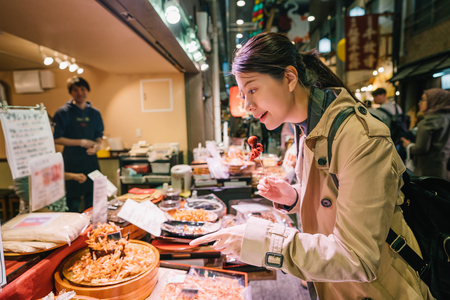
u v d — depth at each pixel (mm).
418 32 5508
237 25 5531
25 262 980
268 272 1684
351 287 920
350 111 830
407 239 870
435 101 3682
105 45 2535
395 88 5938
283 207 1279
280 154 4508
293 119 943
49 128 1357
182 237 1516
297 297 1730
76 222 1188
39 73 4199
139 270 1102
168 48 2693
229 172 3033
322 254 706
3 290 832
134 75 4203
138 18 1879
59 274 1065
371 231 688
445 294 833
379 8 6105
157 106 4246
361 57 5203
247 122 4781
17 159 1146
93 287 993
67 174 3381
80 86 3527
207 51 4367
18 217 1217
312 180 956
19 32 2145
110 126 4316
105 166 4102
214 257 1438
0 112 1074
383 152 728
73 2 1590
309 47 5910
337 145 810
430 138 3684
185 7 2785
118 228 1283
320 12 6367
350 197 723
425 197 882
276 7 5688
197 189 3006
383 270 862
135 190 2168
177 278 1188
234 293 1129
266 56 800
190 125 4238
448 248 805
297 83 901
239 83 873
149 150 3691
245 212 1999
